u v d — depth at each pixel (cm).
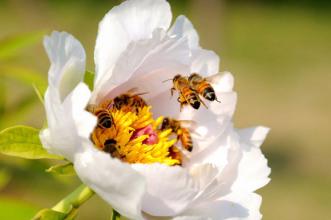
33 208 48
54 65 41
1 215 47
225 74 46
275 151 155
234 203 44
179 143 46
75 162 41
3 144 41
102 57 43
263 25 250
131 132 44
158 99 46
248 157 46
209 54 46
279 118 171
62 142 41
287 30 246
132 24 43
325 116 173
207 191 44
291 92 188
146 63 44
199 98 45
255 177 45
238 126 165
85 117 40
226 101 46
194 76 46
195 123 46
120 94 45
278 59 216
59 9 228
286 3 274
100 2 238
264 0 275
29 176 71
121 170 40
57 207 43
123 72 43
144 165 42
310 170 146
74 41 42
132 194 40
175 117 46
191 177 42
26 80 54
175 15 247
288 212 127
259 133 46
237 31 242
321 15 265
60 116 40
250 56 216
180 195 42
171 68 45
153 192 42
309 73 204
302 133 164
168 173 42
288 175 143
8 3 217
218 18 139
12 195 76
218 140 46
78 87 40
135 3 44
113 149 43
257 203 45
